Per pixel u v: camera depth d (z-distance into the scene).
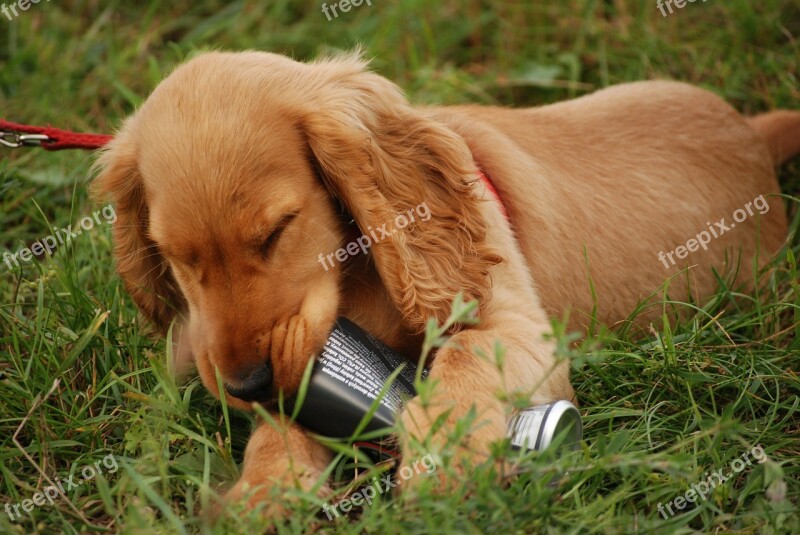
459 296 3.67
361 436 3.74
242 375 3.98
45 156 6.92
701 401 4.65
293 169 4.29
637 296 5.55
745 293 5.89
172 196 4.15
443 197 4.62
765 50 7.66
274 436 4.20
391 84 4.80
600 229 5.47
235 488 3.94
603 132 5.86
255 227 4.10
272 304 4.11
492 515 3.48
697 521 3.98
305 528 3.66
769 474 3.77
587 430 4.55
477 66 8.22
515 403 3.56
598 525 3.59
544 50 8.16
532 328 4.41
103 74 7.89
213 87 4.34
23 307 5.73
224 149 4.16
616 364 4.77
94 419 4.59
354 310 4.62
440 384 4.03
